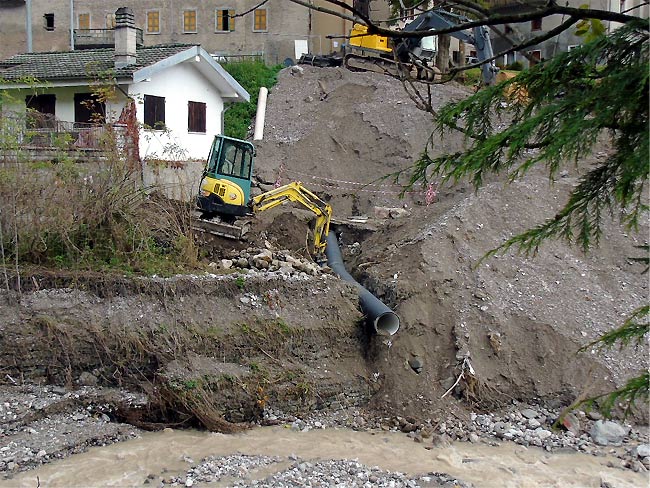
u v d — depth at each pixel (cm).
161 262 1750
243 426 1517
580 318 1778
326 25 3778
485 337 1725
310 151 2948
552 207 2131
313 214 2225
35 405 1455
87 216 1731
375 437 1526
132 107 2055
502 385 1656
